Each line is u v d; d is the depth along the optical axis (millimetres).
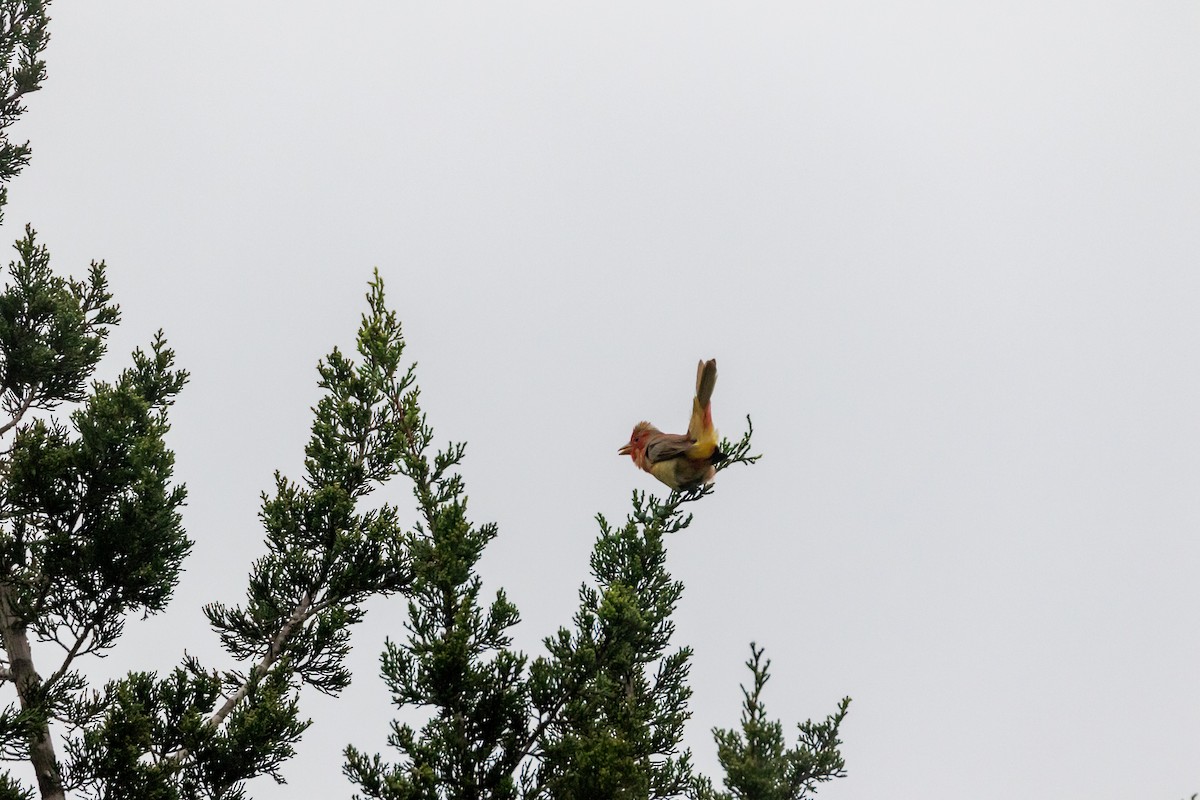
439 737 18766
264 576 25922
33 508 26422
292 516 25734
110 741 22719
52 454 26172
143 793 22469
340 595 25766
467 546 19750
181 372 30547
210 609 25734
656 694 21109
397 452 23938
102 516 26594
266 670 24875
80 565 25719
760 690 17391
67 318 30234
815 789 18484
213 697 24203
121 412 27328
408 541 20859
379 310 23203
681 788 20016
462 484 21359
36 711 23641
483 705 18969
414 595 20500
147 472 26047
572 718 18844
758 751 17141
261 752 23250
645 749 19156
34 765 23516
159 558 26125
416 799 18203
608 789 17469
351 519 25969
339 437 26141
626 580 20766
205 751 23172
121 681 23844
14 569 26203
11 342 29812
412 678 19141
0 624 25734
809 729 18875
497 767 18750
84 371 30734
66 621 26156
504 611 19891
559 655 19844
